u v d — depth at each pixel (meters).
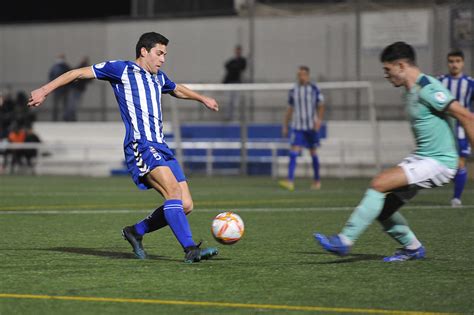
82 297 13.80
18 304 13.26
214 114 61.38
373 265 17.17
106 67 17.62
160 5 65.06
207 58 62.06
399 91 56.31
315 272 16.27
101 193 41.19
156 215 17.98
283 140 58.69
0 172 64.94
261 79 60.03
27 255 18.73
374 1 56.97
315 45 58.72
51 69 65.81
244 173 59.28
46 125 65.75
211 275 15.91
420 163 16.52
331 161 57.69
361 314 12.56
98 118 65.69
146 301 13.48
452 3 54.59
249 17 60.28
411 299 13.64
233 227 17.94
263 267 16.91
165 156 17.95
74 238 22.20
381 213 17.14
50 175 61.72
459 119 16.22
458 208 31.03
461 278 15.57
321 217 28.25
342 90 57.88
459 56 30.17
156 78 18.06
